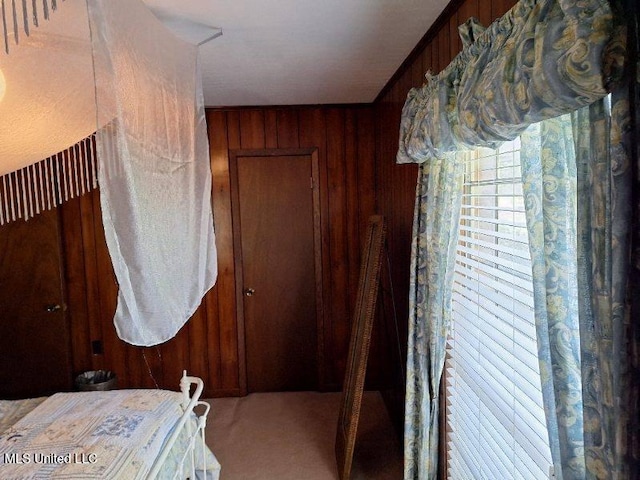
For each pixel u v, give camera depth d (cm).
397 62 235
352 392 244
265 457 268
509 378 130
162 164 134
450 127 136
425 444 191
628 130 65
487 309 148
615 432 69
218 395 353
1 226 329
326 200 344
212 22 177
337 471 253
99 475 132
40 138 161
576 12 70
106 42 101
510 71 90
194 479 173
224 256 346
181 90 155
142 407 181
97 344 345
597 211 73
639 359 66
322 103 334
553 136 89
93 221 337
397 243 267
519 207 130
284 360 357
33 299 335
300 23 180
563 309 90
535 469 121
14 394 341
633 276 66
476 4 145
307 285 352
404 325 254
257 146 340
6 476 130
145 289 116
